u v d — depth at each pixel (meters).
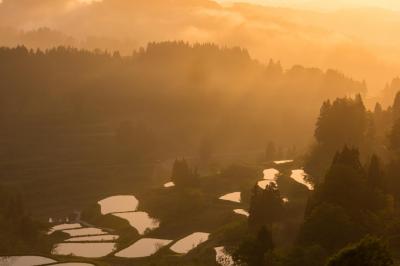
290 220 166.75
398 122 199.88
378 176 157.00
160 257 177.12
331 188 145.62
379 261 81.44
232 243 165.12
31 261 180.88
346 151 156.50
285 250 133.12
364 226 135.25
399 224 135.88
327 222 132.62
